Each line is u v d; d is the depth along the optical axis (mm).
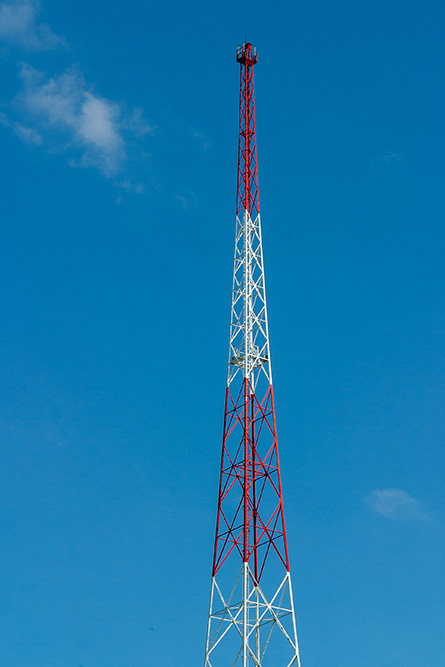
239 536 93375
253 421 99875
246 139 115875
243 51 120938
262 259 109125
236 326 105750
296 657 87750
